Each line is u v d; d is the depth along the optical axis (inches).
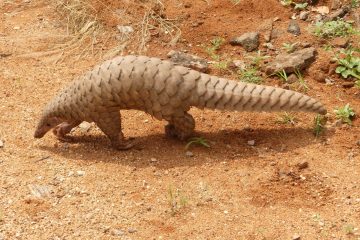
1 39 319.0
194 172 230.8
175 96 232.1
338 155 239.8
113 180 226.8
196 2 337.7
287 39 309.1
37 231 204.1
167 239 200.7
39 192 220.8
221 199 218.2
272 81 284.2
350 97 274.1
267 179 227.5
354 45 303.7
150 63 231.3
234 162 236.4
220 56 302.2
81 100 235.5
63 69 298.5
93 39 318.3
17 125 258.2
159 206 214.7
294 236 201.8
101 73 231.9
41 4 347.6
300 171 231.8
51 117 243.9
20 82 286.4
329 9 331.0
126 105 235.8
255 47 305.3
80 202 216.5
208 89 235.1
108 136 242.1
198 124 259.8
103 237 202.1
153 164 235.3
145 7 334.6
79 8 334.3
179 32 318.3
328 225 207.0
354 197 219.0
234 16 327.0
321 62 289.3
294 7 331.0
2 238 200.8
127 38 318.7
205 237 201.8
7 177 227.8
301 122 258.5
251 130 255.3
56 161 236.8
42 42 317.7
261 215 211.3
